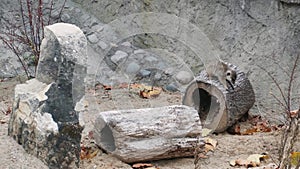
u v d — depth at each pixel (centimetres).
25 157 410
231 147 482
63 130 393
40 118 402
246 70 643
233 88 530
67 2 821
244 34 657
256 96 621
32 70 669
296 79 605
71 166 400
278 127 561
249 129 546
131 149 427
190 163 441
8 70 675
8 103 575
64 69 396
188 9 721
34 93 415
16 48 678
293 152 432
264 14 641
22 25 757
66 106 396
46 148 396
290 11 618
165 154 438
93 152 444
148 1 764
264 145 487
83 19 802
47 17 791
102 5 806
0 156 411
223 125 528
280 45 625
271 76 602
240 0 662
